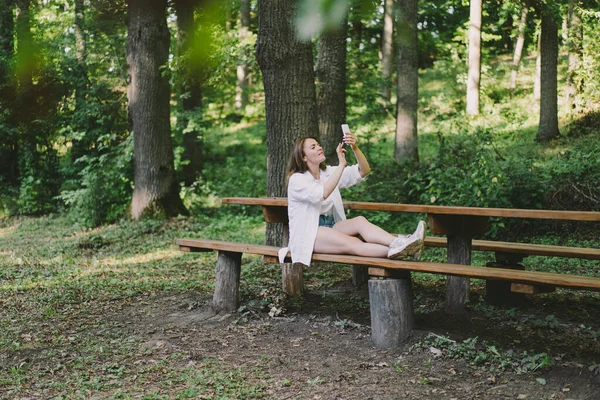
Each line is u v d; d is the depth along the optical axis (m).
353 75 15.77
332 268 7.98
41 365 4.52
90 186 13.45
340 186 5.28
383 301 4.58
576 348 4.36
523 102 20.98
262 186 16.73
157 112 13.34
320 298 6.27
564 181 9.81
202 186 16.64
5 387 4.05
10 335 5.32
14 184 16.91
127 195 14.04
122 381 4.11
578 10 14.06
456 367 4.10
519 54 22.33
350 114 17.45
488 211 4.51
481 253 8.77
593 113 15.61
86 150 16.31
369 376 4.04
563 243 9.00
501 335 4.73
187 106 17.14
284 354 4.59
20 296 6.98
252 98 27.55
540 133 15.60
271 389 3.87
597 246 8.55
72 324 5.69
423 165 11.68
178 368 4.35
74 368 4.41
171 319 5.75
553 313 5.46
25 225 14.38
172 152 13.67
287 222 6.17
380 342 4.60
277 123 7.95
